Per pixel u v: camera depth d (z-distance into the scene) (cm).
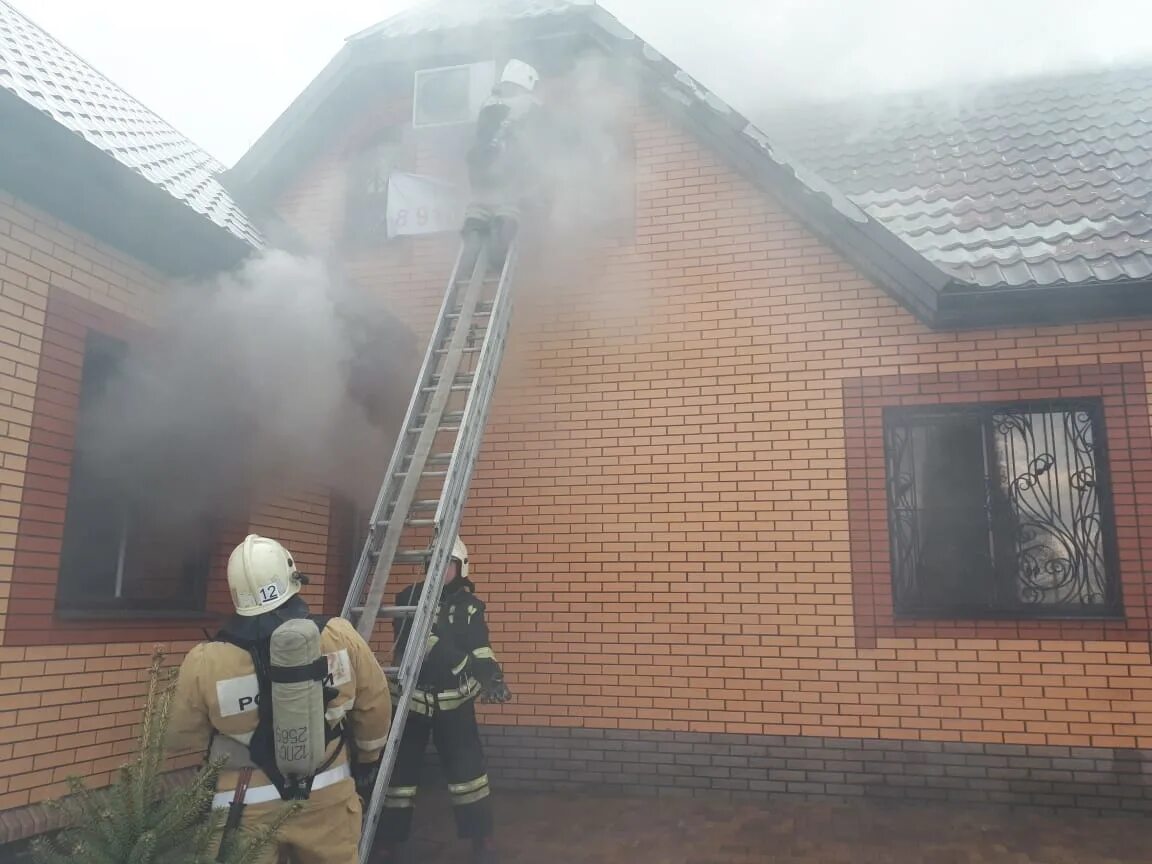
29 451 396
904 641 548
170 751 293
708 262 627
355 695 306
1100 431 547
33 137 380
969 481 566
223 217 530
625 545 605
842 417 581
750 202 626
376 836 427
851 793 541
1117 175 639
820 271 603
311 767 278
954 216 629
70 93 493
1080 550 542
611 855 450
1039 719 524
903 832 484
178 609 506
